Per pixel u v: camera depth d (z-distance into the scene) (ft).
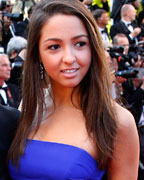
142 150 9.56
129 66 11.23
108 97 4.67
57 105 5.04
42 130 4.83
